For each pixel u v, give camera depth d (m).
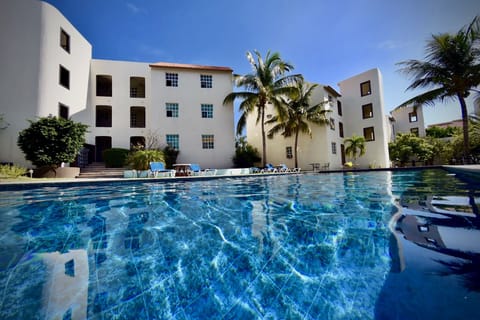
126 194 5.30
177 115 14.85
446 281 1.30
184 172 12.09
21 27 10.86
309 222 2.65
